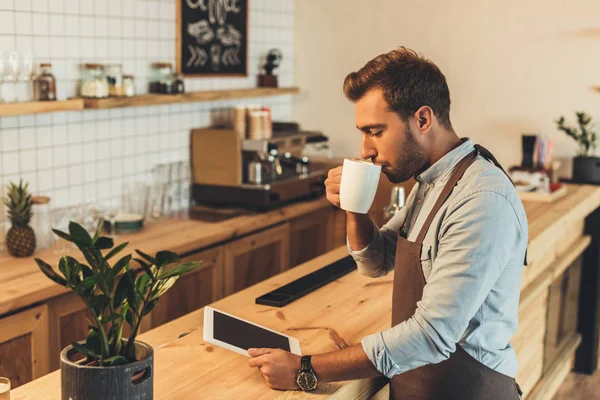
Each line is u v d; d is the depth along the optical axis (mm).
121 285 1449
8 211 3240
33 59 3387
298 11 5449
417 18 5023
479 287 1572
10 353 2850
